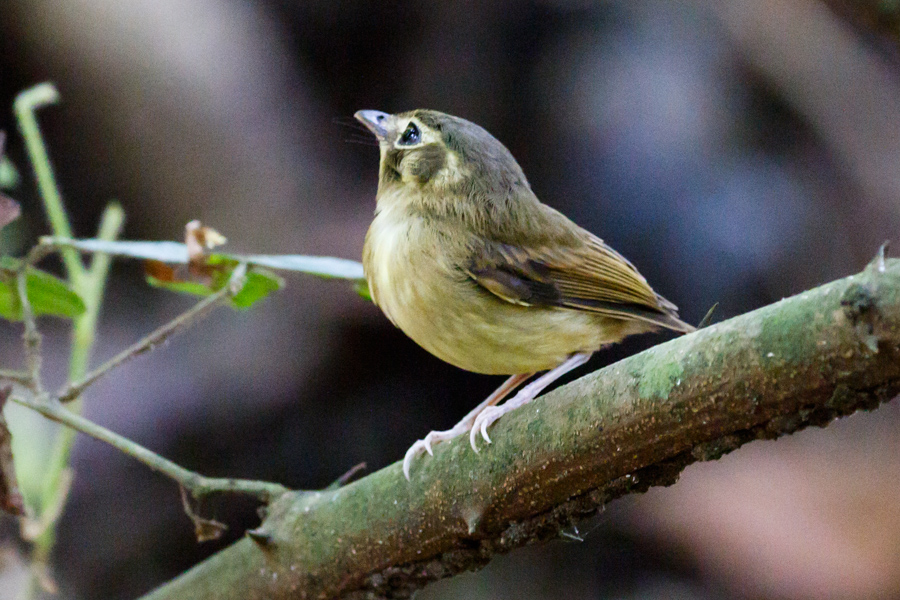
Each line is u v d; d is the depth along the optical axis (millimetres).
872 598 11594
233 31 12766
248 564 5504
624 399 4125
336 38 13555
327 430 12953
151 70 12156
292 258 5645
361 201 13109
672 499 12742
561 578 12445
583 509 4516
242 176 12531
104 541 11898
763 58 14117
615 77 13367
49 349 12242
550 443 4379
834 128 14383
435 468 4812
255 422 12531
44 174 6641
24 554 8961
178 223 12531
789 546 12070
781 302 3729
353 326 12602
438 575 5070
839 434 14297
